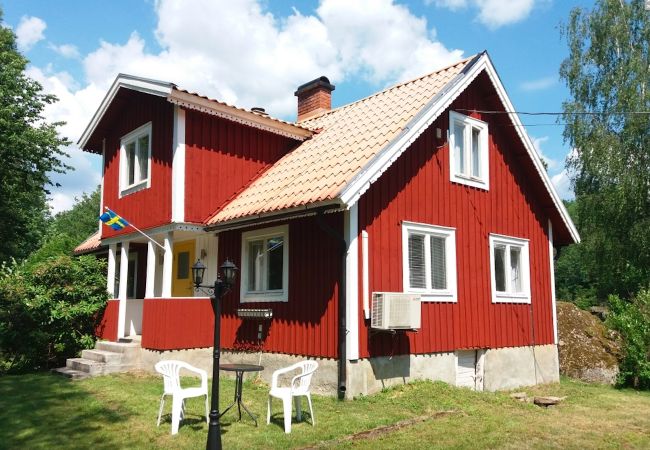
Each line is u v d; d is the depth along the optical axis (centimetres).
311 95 1673
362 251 948
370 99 1384
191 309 1138
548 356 1370
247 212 1040
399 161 1052
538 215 1425
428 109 1052
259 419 774
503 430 772
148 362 1128
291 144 1366
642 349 1307
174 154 1149
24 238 2480
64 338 1301
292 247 1036
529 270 1354
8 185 2111
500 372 1214
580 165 2503
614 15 2447
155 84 1154
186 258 1350
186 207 1140
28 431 709
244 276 1131
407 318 942
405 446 674
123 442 664
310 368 791
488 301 1209
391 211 1016
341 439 689
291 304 1020
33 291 1283
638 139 2312
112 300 1316
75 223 4738
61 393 928
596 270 2570
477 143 1277
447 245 1133
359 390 914
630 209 2328
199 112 1182
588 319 1588
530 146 1340
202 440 671
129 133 1364
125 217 1343
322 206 900
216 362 621
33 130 2061
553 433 782
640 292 1492
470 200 1209
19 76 2103
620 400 1112
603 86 2412
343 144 1120
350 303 911
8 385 1010
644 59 2370
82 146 1534
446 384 1034
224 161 1217
